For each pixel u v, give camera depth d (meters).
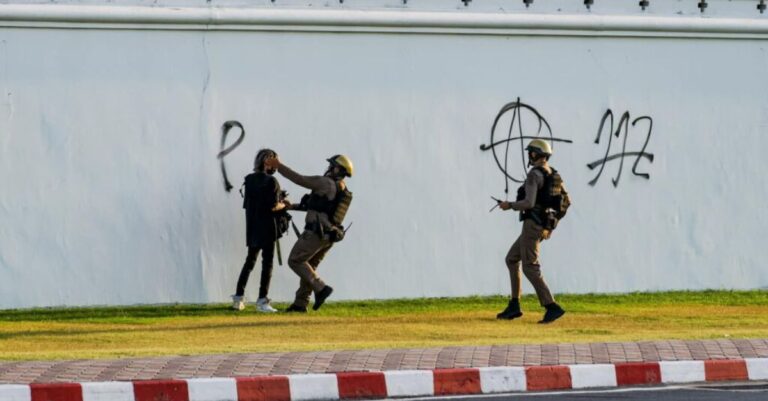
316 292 47.94
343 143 51.69
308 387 32.84
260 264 50.91
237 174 50.78
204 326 44.69
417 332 43.41
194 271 50.50
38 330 43.72
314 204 47.59
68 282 49.41
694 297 53.59
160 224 50.19
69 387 31.45
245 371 33.66
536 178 45.56
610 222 54.31
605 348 38.00
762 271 55.84
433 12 52.22
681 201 55.16
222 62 50.62
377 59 51.97
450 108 52.69
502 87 53.16
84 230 49.53
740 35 55.38
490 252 53.19
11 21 48.81
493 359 35.81
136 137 49.94
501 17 52.59
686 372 35.56
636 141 54.59
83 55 49.53
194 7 50.12
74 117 49.44
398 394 33.38
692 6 54.97
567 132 53.81
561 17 53.22
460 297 52.81
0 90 48.91
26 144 49.12
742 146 55.69
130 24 49.69
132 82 49.91
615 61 54.25
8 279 49.00
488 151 53.06
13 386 31.17
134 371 33.53
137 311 48.59
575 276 54.00
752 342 39.41
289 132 51.12
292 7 51.09
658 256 54.91
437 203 52.62
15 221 49.03
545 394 33.84
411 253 52.41
